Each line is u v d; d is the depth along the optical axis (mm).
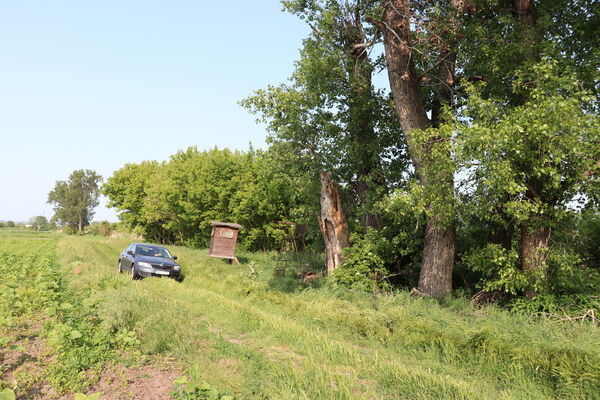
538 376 5320
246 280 12859
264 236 27391
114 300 7652
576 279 9117
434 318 7945
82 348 5328
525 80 9047
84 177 123250
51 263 16062
